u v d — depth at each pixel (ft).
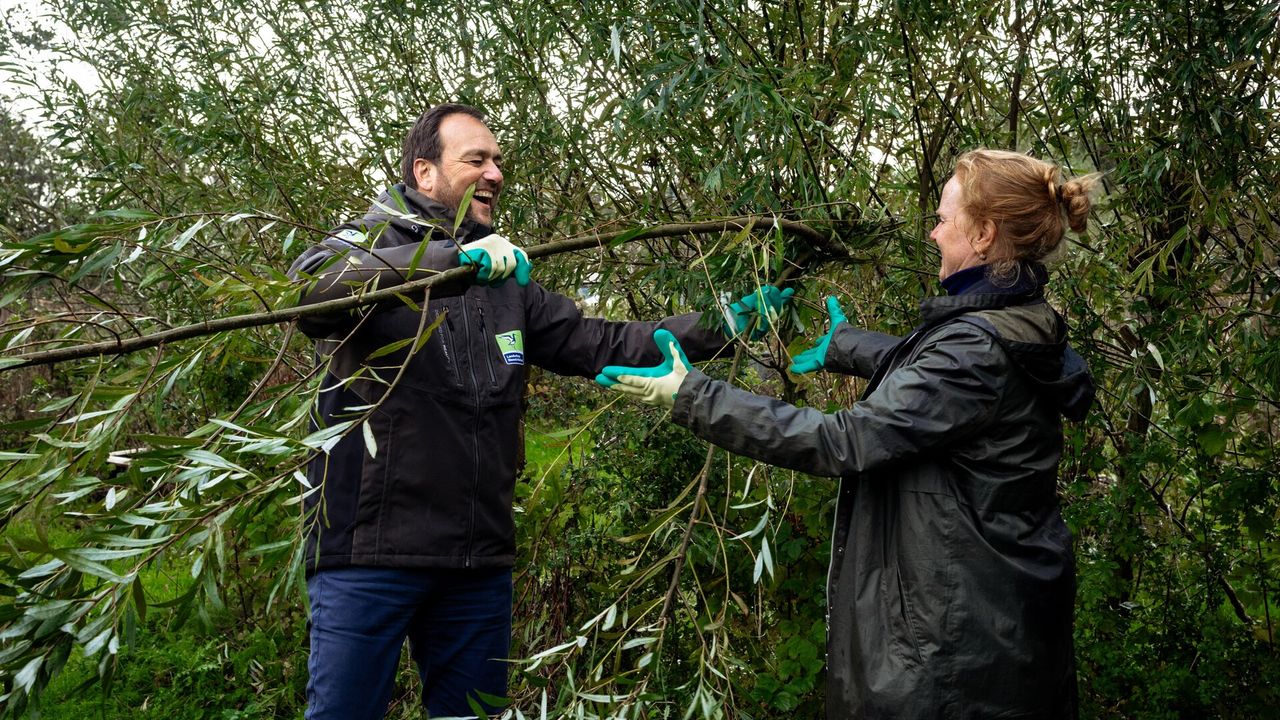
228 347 5.48
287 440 4.64
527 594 8.81
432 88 9.72
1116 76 8.56
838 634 5.47
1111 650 8.73
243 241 9.81
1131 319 8.82
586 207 9.00
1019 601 5.10
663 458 8.59
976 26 8.45
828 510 8.21
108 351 4.46
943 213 5.68
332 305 5.09
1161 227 8.83
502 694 6.91
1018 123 9.50
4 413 14.52
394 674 6.43
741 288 7.26
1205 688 8.50
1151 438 9.19
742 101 6.86
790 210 7.18
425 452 6.23
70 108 10.26
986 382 5.09
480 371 6.53
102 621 4.26
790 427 5.29
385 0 9.14
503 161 8.64
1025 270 5.45
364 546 6.14
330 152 10.26
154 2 9.79
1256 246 7.70
